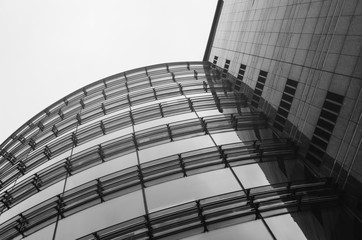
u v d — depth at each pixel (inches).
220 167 615.8
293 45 767.7
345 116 558.9
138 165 634.2
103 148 737.6
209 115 851.4
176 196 553.3
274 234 467.5
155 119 847.7
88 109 1064.8
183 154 656.4
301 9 750.5
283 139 732.7
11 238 571.2
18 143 1122.7
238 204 525.0
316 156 623.5
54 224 563.8
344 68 575.5
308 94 677.3
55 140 913.5
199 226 487.8
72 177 687.1
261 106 885.2
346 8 590.6
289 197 530.3
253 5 1064.8
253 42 1011.9
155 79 1230.3
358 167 511.2
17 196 708.7
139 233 489.4
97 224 531.8
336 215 512.7
